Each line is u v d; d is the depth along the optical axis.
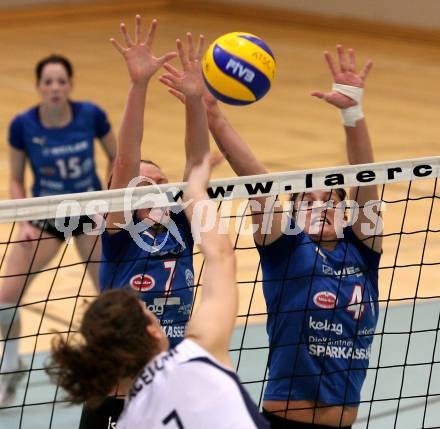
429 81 46.72
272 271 11.16
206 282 8.17
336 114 40.00
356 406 11.30
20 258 16.20
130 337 7.51
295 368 10.99
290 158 32.44
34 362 16.55
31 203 10.24
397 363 17.17
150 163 11.98
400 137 35.53
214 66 10.71
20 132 17.34
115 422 10.94
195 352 7.58
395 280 21.42
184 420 7.34
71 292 20.16
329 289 11.08
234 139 11.29
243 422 7.34
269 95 43.50
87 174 17.81
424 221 25.64
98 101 40.94
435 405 15.56
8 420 14.52
